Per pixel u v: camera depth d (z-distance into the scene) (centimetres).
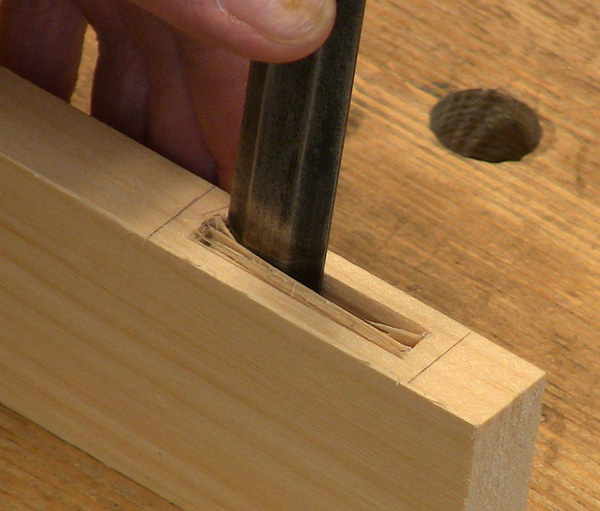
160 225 34
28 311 37
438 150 44
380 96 45
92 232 35
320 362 33
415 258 41
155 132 41
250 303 33
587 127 45
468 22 47
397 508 34
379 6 47
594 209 43
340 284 34
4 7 42
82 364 37
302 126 32
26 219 35
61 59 43
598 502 37
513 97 45
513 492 34
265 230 34
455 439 32
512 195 43
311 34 31
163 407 36
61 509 37
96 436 38
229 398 35
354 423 33
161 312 35
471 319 40
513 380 33
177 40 39
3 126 35
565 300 41
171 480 37
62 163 35
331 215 33
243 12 31
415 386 32
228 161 41
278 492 36
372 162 43
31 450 38
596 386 39
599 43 47
